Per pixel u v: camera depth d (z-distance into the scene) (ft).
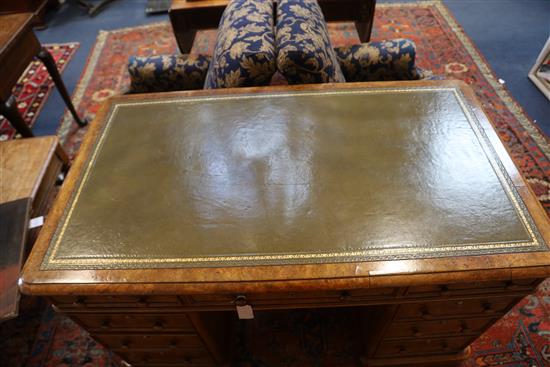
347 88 3.77
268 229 2.68
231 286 2.47
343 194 2.86
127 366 4.27
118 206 2.89
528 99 7.26
